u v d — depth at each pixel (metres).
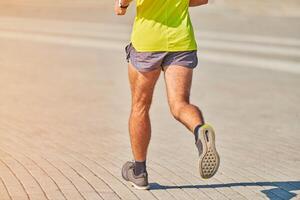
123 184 10.60
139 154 10.26
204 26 53.25
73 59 33.88
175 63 9.48
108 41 43.25
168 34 9.48
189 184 10.76
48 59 33.81
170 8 9.52
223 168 12.05
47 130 15.95
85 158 12.61
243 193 10.28
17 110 19.12
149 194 10.08
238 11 66.38
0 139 14.55
